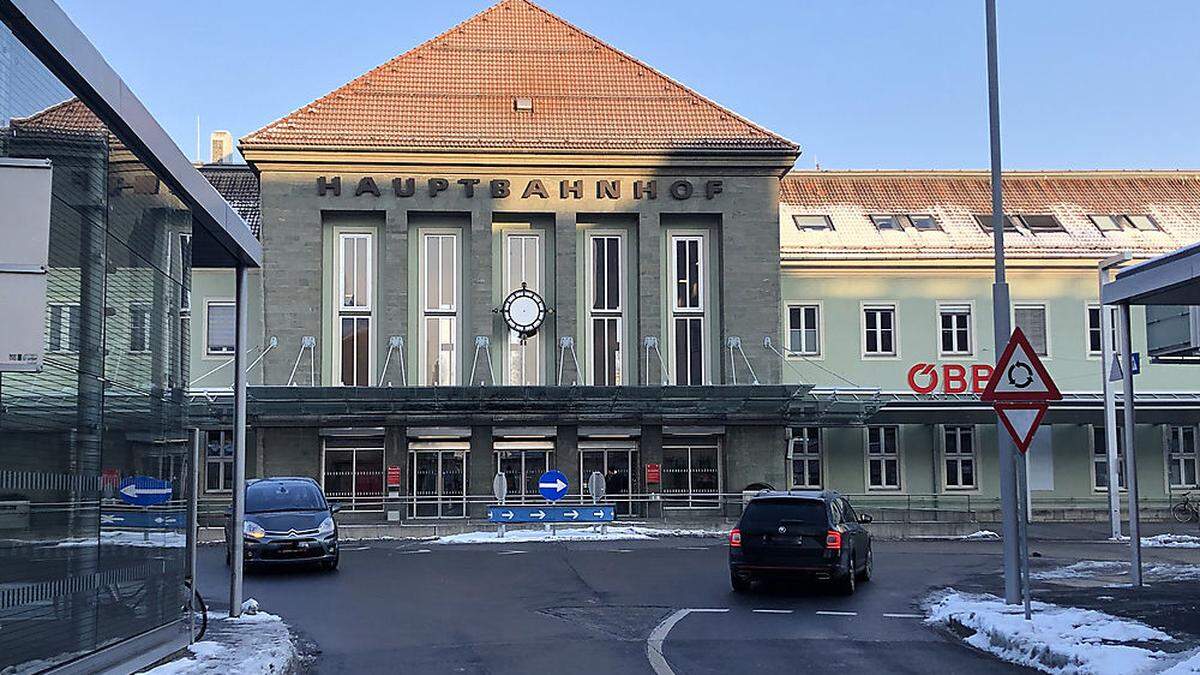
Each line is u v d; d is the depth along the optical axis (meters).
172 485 11.02
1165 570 21.17
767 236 40.44
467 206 39.84
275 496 23.02
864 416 39.22
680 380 40.66
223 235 12.53
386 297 39.38
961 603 15.69
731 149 40.22
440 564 23.42
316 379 38.66
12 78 7.16
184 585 11.87
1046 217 45.94
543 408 38.06
